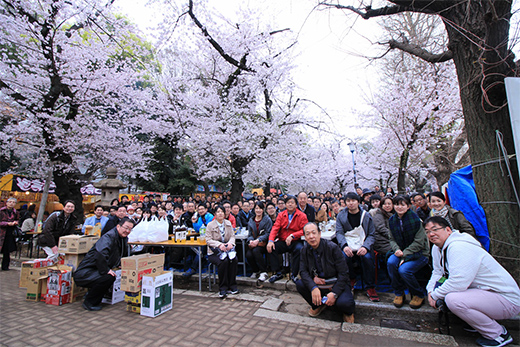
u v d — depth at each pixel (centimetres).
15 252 870
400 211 360
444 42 488
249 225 505
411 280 333
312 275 340
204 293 436
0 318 341
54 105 953
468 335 284
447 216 364
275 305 369
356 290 425
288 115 1173
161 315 346
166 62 1105
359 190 938
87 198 1512
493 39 295
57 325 320
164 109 1052
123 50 963
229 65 1098
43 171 1066
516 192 294
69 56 872
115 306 387
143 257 371
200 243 454
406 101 866
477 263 261
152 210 707
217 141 1016
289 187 2067
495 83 294
